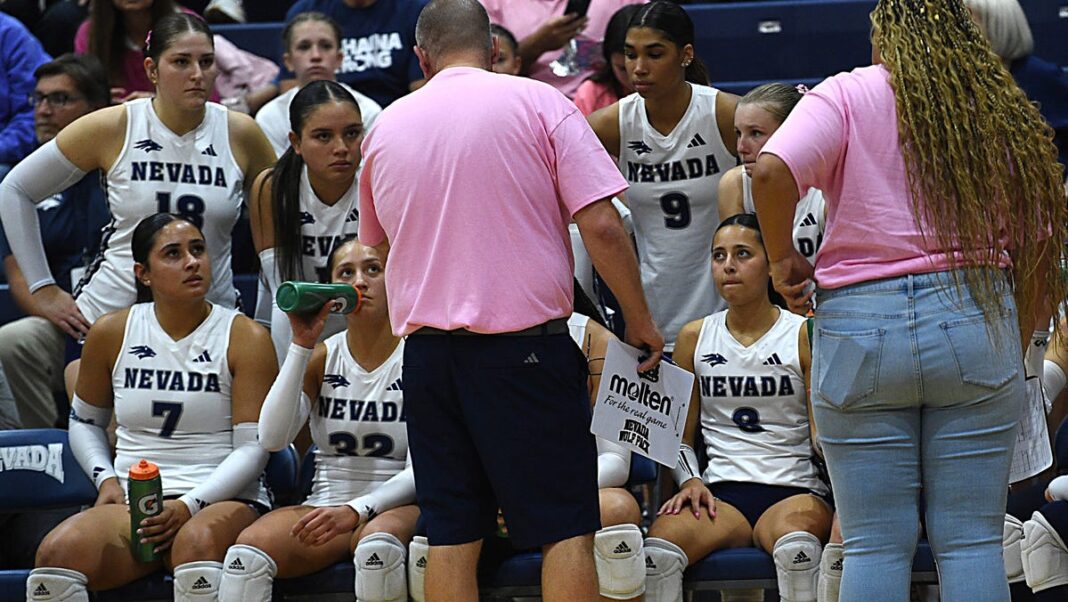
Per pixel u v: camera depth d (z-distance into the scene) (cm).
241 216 1238
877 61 680
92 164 1074
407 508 910
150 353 970
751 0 1541
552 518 709
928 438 660
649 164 1063
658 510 978
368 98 1307
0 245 1179
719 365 945
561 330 714
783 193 647
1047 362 950
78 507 995
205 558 880
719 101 1048
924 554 845
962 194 643
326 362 957
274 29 1525
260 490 970
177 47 1044
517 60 1236
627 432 765
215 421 968
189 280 956
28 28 1630
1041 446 775
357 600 872
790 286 679
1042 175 667
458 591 715
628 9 1199
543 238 705
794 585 850
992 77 668
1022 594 891
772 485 917
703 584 877
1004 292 655
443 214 698
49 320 1148
